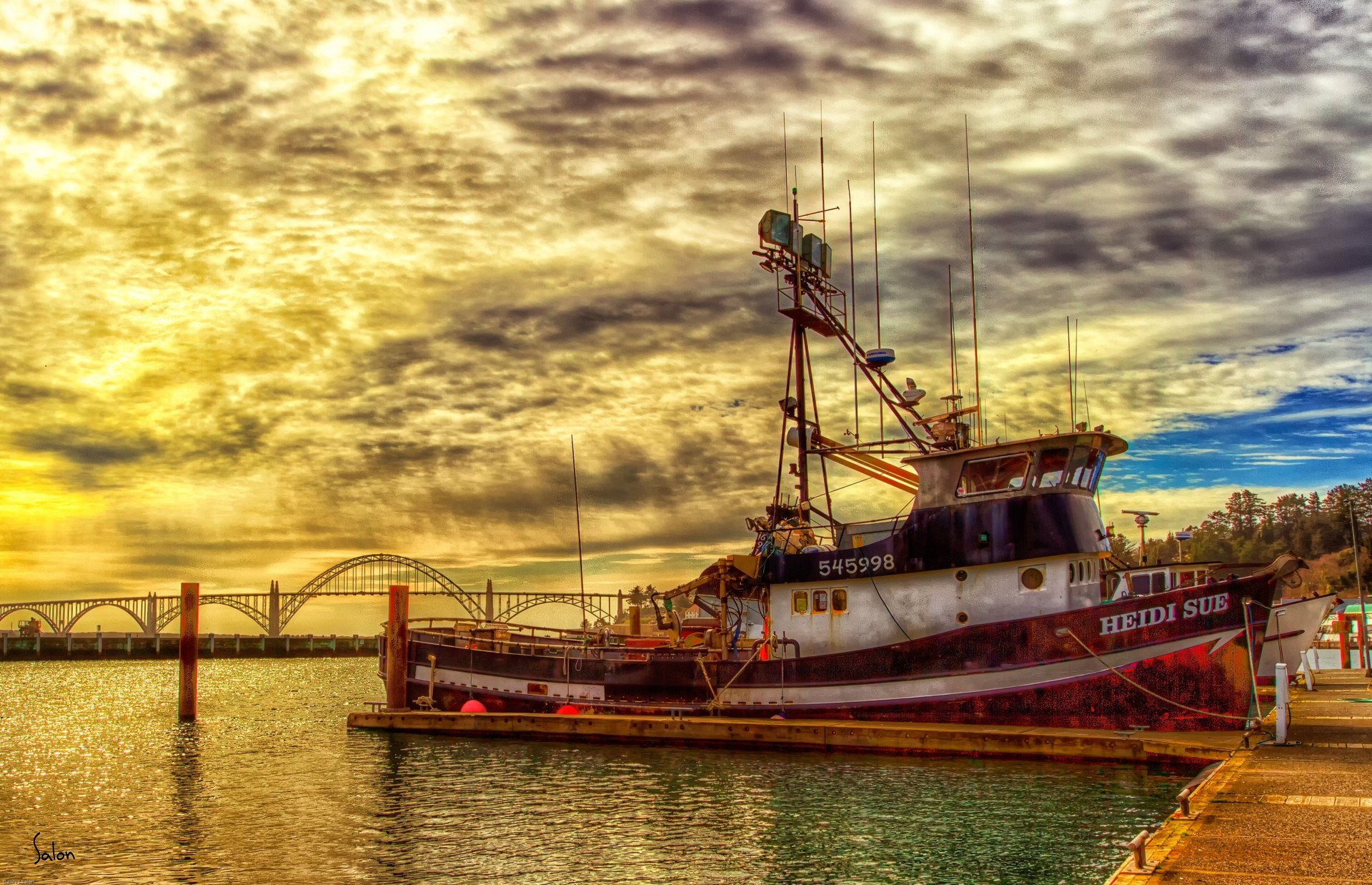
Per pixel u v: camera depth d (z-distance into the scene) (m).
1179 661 31.36
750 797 27.94
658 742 36.47
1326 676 50.16
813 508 39.03
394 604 45.72
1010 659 33.12
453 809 28.33
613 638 44.88
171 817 28.83
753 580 38.78
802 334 40.78
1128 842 22.33
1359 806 17.94
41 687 92.50
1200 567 36.19
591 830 25.41
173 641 159.75
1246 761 23.31
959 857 21.72
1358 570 56.00
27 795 32.75
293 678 107.50
